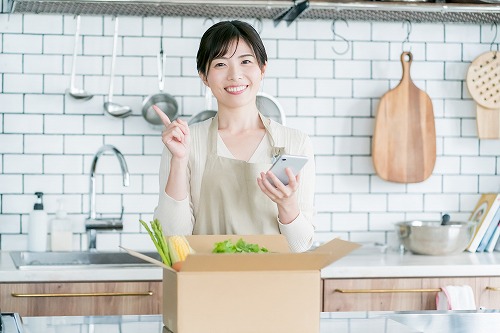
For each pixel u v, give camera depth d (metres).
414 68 4.20
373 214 4.17
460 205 4.23
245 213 2.38
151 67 4.03
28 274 3.27
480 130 4.17
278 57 4.11
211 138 2.44
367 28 4.16
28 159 3.96
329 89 4.14
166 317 1.77
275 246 1.92
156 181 4.04
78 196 3.99
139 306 3.34
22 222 3.96
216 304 1.65
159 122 4.00
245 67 2.37
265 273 1.67
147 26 4.02
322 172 4.14
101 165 4.00
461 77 4.23
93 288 3.31
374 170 4.16
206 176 2.41
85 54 3.99
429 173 4.13
